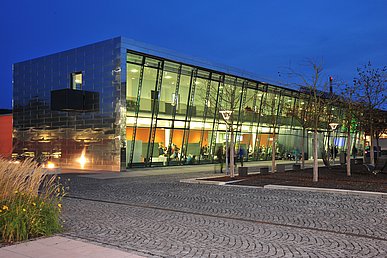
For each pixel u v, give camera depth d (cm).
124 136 2589
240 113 3684
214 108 3403
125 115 2594
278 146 4247
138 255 612
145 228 829
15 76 3356
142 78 2797
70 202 1235
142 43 2708
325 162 2677
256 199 1269
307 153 4706
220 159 2806
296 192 1420
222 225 864
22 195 777
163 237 744
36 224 735
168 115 3000
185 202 1224
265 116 3981
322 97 2486
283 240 721
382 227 832
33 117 3195
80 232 786
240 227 841
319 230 809
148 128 2864
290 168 2836
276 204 1163
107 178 2103
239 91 3659
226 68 3400
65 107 2667
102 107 2686
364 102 2375
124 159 2594
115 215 993
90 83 2769
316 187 1470
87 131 2777
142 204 1189
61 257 595
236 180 1820
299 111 3334
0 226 707
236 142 3659
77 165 2838
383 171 2241
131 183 1834
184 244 689
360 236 750
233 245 683
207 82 3325
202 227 841
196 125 3253
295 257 609
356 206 1102
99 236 750
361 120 2325
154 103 2881
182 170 2672
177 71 3033
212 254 625
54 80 3039
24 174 801
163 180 1970
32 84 3212
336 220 914
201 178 1928
